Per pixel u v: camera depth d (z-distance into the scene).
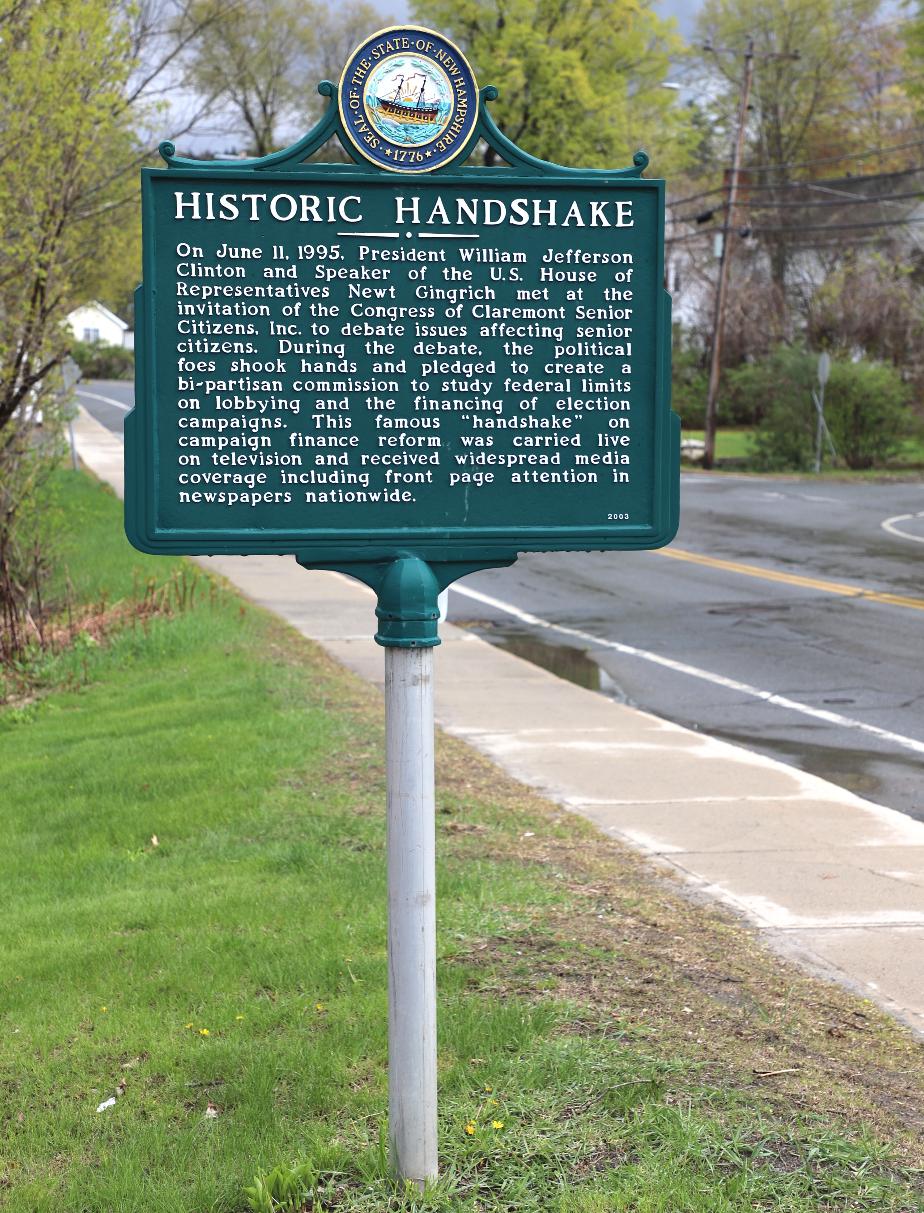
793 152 69.56
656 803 8.73
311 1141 4.32
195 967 5.75
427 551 4.21
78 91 15.34
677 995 5.47
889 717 11.68
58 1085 4.87
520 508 4.32
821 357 40.31
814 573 20.61
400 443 4.25
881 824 8.27
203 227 4.11
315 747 9.74
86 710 12.24
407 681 3.96
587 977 5.62
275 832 7.83
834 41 67.50
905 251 54.44
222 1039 5.09
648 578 20.50
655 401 4.34
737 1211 3.90
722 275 43.88
